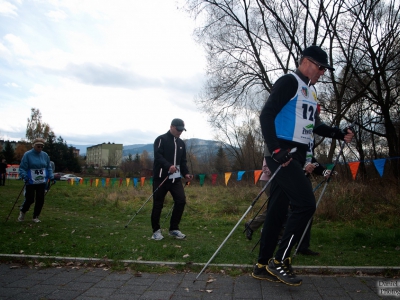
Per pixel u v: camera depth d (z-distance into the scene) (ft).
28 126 200.23
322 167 12.73
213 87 59.11
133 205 34.06
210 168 132.57
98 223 23.29
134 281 10.46
